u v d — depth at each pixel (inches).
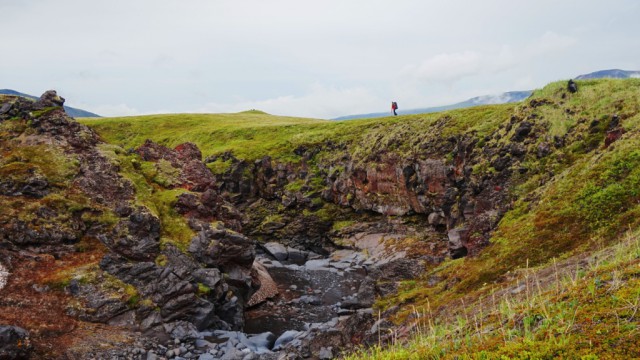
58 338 1043.9
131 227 1430.9
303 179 3248.0
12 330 940.0
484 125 2284.7
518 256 1061.8
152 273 1316.4
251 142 3843.5
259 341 1262.3
